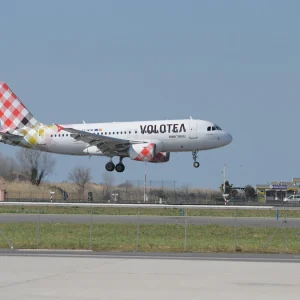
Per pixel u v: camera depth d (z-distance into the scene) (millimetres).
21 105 118688
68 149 115000
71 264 42625
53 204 108938
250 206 108000
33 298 30188
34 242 58281
